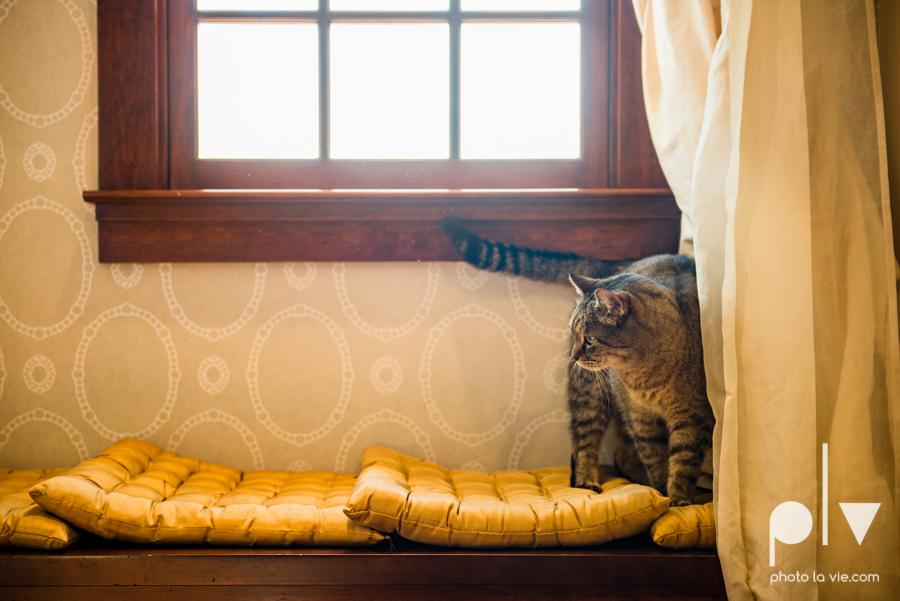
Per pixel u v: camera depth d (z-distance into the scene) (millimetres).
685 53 1185
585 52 1433
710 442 1123
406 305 1400
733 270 979
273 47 1447
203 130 1450
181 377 1395
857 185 992
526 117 1462
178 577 978
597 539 1000
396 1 1440
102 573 972
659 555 986
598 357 1140
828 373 986
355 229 1378
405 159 1455
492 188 1453
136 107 1384
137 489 1106
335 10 1438
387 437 1408
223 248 1371
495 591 987
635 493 1028
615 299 1072
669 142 1243
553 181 1452
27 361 1393
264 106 1453
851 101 1000
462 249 1307
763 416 962
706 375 1040
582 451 1229
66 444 1397
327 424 1405
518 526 996
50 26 1386
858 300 979
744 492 977
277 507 1042
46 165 1390
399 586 987
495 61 1453
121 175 1387
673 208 1365
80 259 1391
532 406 1409
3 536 970
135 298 1389
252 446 1402
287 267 1394
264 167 1445
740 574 941
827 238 995
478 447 1409
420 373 1406
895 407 955
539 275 1331
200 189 1423
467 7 1447
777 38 992
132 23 1381
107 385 1395
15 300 1390
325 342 1398
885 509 944
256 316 1395
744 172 989
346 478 1340
